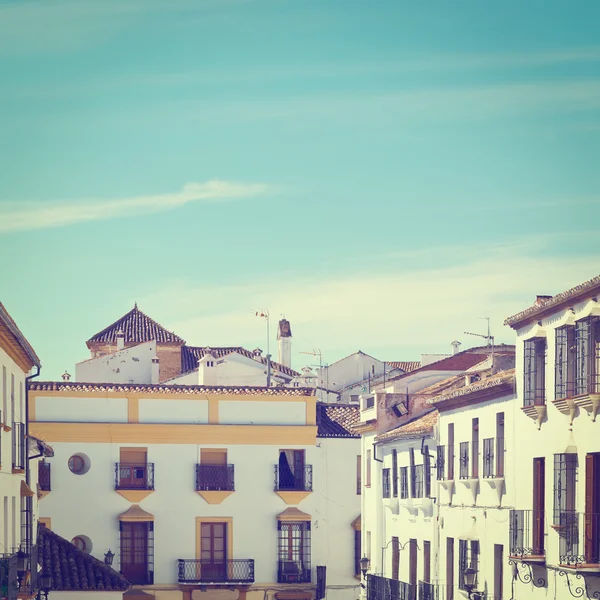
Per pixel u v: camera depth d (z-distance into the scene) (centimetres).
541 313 4372
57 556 5453
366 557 6662
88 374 9050
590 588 3962
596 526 3988
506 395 4728
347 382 9462
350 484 7212
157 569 7000
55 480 6938
